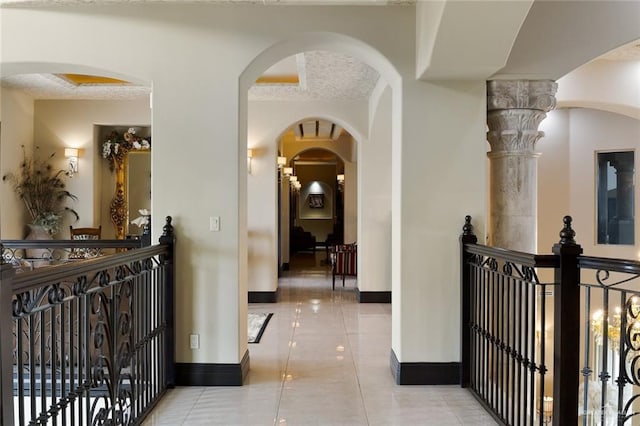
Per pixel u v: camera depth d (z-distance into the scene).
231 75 3.64
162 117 3.65
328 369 4.04
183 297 3.65
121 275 2.74
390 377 3.85
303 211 19.61
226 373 3.64
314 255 15.48
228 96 3.65
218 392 3.51
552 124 8.21
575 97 5.69
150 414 3.13
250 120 6.84
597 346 6.42
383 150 6.99
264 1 3.55
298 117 6.83
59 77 5.94
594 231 8.08
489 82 3.71
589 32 3.61
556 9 3.58
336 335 5.18
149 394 3.23
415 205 3.68
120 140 7.47
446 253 3.69
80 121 7.17
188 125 3.65
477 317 3.50
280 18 3.63
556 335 2.38
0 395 1.59
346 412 3.18
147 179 7.57
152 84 3.64
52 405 1.99
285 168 10.66
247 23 3.64
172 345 3.59
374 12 3.65
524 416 2.68
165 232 3.55
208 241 3.64
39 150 7.13
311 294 7.78
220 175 3.65
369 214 7.03
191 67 3.64
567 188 8.20
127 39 3.63
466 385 3.61
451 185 3.68
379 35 3.65
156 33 3.64
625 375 2.18
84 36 3.62
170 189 3.65
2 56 3.59
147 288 3.22
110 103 7.19
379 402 3.34
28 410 3.42
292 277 9.88
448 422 3.03
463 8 2.81
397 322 3.81
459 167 3.69
